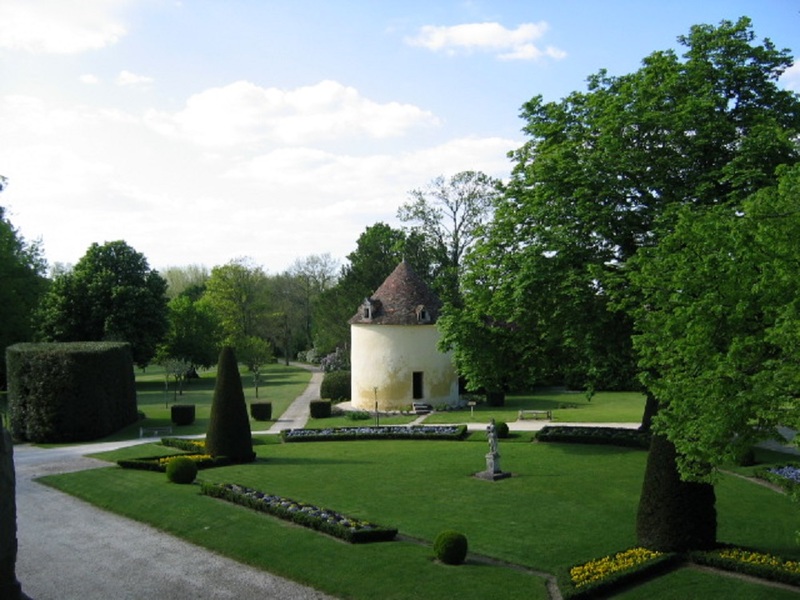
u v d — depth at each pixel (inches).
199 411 2082.9
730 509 868.6
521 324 1131.3
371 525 781.9
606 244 1025.5
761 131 892.6
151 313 2765.7
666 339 606.5
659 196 979.3
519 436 1441.9
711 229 570.9
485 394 2235.5
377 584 635.5
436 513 872.9
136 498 964.6
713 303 559.2
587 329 1029.8
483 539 765.9
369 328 1974.7
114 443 1539.1
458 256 2586.1
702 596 592.7
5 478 474.6
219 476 1103.6
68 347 1673.2
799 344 493.7
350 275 2824.8
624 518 836.0
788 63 1027.9
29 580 679.7
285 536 767.1
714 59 1027.3
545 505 902.4
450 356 2014.0
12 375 1619.1
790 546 727.1
